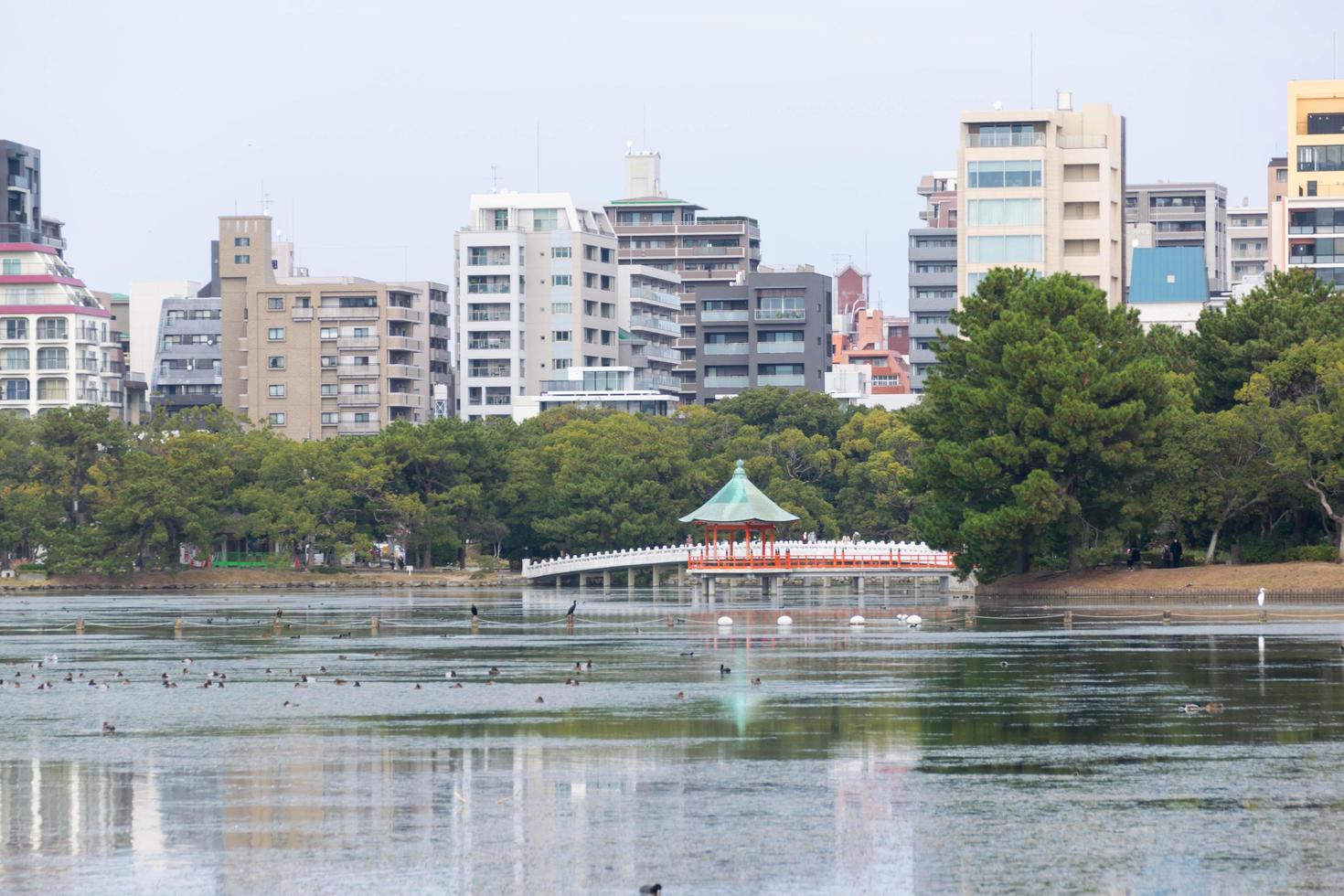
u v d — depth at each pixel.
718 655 115.50
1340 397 162.12
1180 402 173.50
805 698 89.81
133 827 59.59
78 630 142.75
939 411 173.75
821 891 51.34
